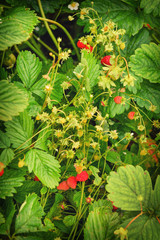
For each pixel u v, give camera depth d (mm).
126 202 312
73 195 359
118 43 349
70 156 319
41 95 334
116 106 375
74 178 335
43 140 323
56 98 341
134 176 322
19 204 340
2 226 284
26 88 333
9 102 291
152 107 368
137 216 303
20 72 329
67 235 339
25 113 313
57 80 345
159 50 380
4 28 326
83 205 343
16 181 301
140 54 374
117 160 359
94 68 353
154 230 303
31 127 318
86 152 360
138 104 377
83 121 325
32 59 335
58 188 340
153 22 406
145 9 394
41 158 310
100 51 394
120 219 320
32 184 339
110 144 446
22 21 345
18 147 311
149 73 373
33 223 293
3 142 306
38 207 299
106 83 329
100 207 323
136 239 299
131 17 405
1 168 283
